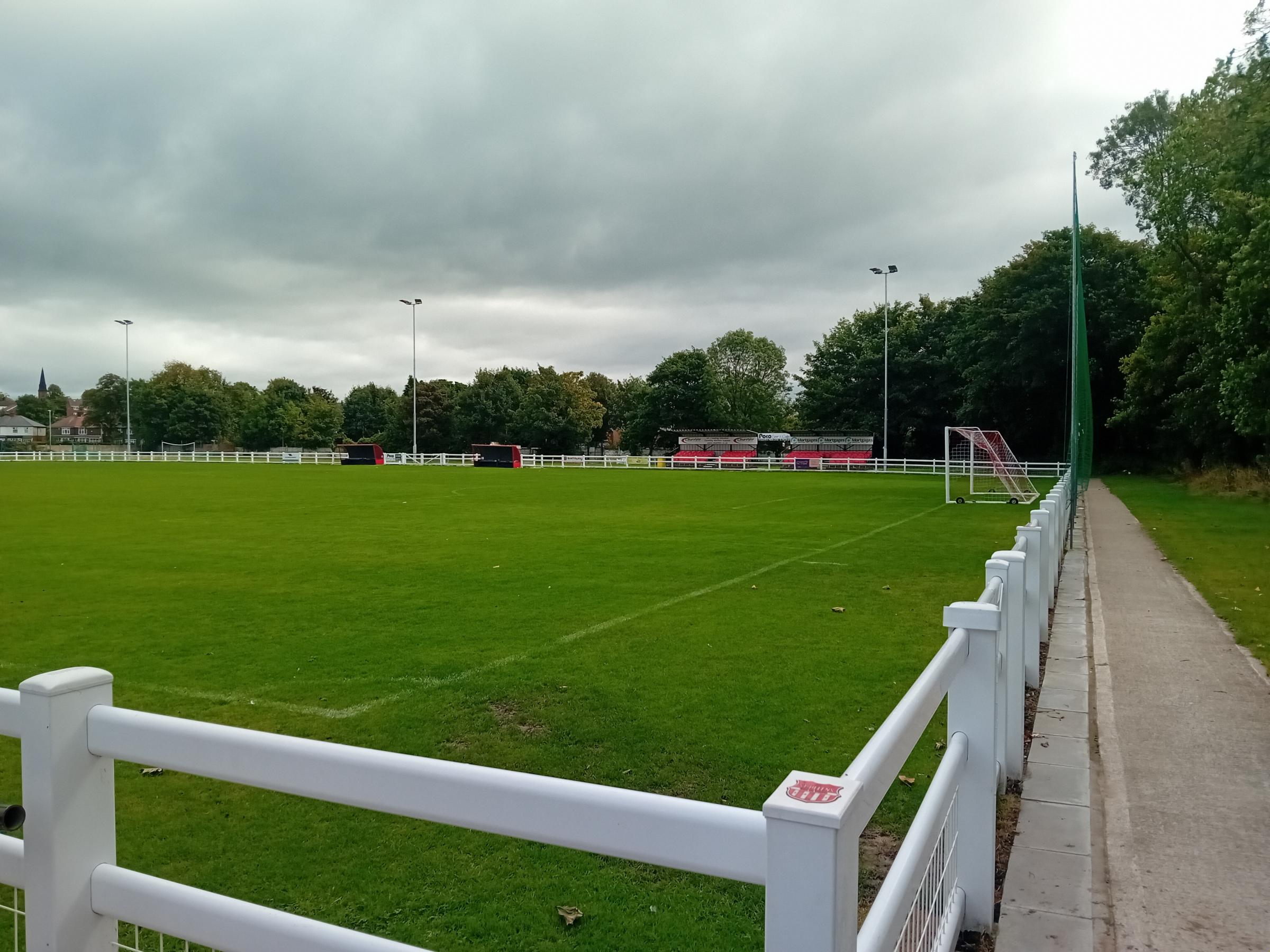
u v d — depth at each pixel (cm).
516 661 734
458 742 542
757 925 339
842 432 5812
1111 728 552
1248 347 2522
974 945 310
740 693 641
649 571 1232
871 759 161
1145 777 471
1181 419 3512
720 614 931
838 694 638
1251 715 575
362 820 437
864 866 387
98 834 200
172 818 439
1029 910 334
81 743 197
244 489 3197
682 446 6419
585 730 562
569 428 8712
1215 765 488
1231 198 2598
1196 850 385
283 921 179
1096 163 5203
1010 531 1772
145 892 192
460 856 398
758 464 5453
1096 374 4888
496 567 1268
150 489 3142
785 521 1992
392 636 829
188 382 10456
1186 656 734
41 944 195
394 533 1722
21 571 1238
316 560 1347
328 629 858
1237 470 2989
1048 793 448
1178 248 3350
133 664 731
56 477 4112
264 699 632
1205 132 3127
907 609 955
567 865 389
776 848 134
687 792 463
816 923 131
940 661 261
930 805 236
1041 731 545
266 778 178
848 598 1020
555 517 2091
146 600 1015
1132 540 1585
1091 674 684
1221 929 320
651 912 348
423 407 8938
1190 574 1173
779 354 9994
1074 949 307
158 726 189
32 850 194
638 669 709
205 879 375
